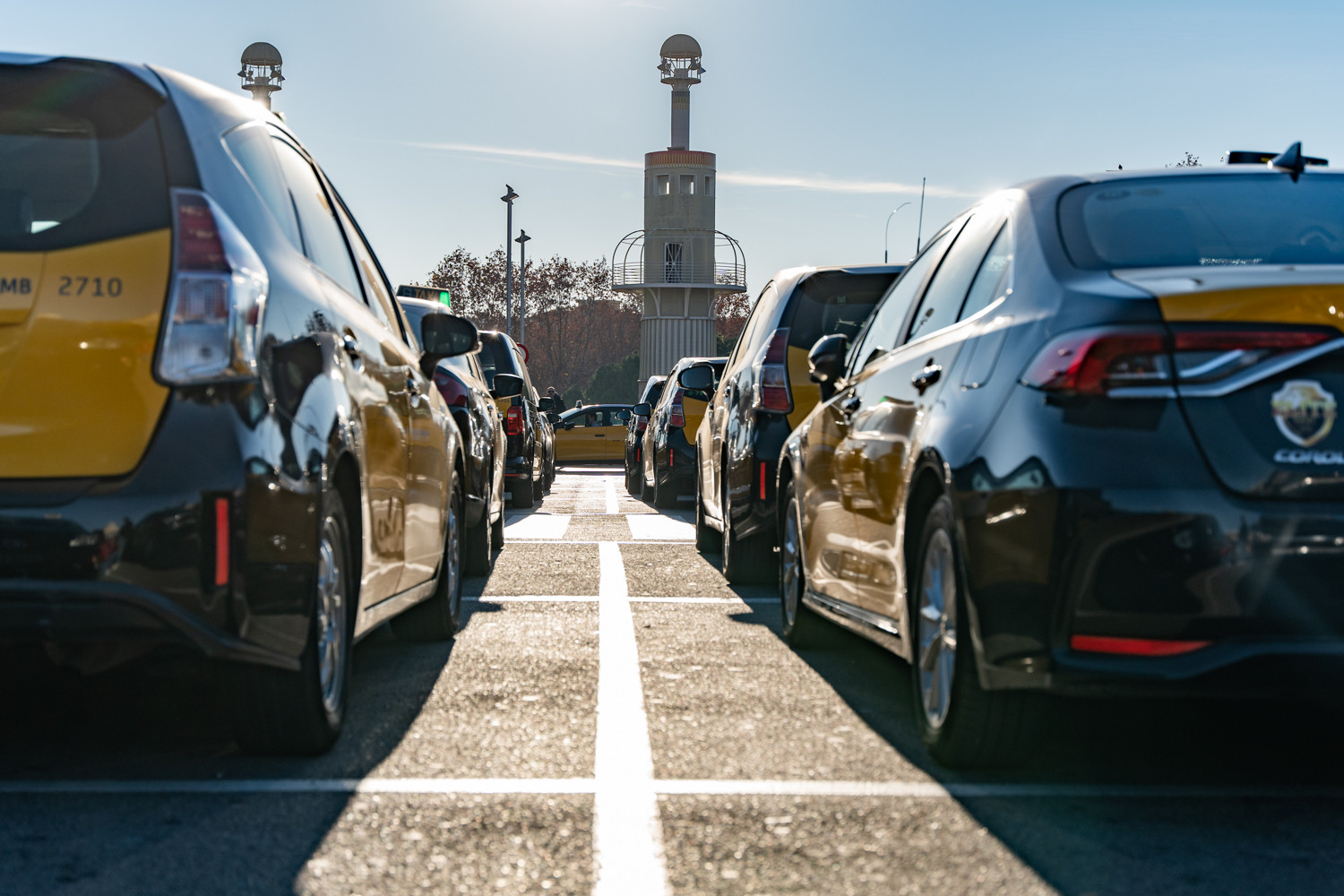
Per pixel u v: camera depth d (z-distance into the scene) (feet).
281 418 12.28
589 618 23.43
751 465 26.96
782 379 27.14
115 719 15.17
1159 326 11.45
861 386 18.22
